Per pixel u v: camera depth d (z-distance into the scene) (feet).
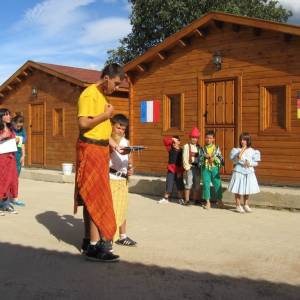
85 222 22.34
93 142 21.02
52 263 20.89
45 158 67.82
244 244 24.58
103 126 21.18
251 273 19.47
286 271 19.79
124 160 23.11
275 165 41.50
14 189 34.53
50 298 16.53
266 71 42.24
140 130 52.06
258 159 35.09
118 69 21.42
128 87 57.06
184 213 34.68
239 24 42.80
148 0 92.79
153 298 16.47
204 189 37.14
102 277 18.86
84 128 20.90
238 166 35.04
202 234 27.02
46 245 24.14
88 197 20.92
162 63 50.11
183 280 18.48
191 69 47.67
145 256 22.00
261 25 41.09
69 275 19.15
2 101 76.43
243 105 43.75
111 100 62.59
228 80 44.96
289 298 16.60
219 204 37.37
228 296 16.71
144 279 18.60
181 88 48.52
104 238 20.89
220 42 45.34
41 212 34.19
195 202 39.75
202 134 46.78
